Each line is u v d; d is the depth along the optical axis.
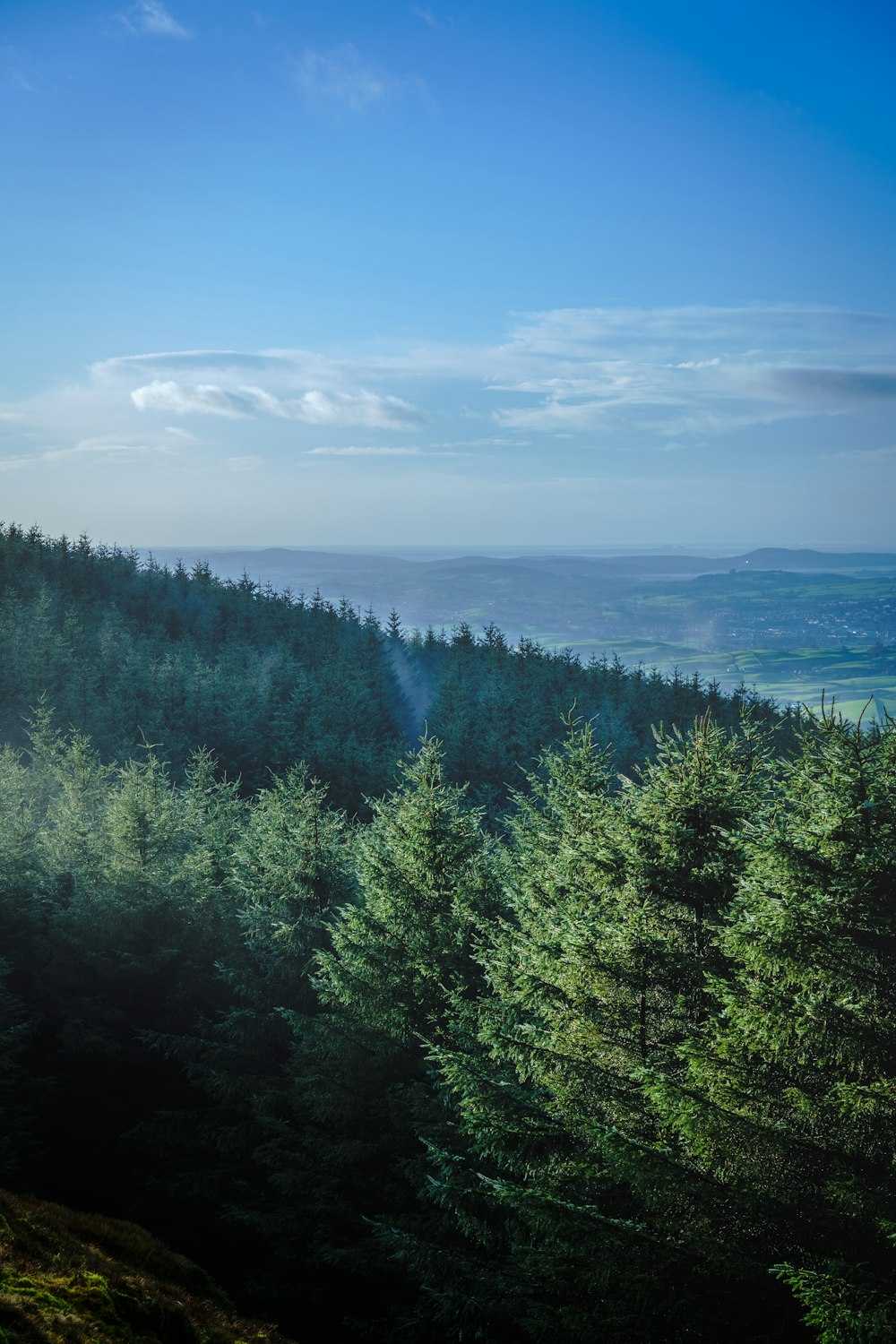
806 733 13.60
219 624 133.00
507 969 15.66
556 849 22.53
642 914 14.38
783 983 12.08
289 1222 17.95
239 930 28.77
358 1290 17.50
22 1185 22.58
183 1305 13.13
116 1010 29.47
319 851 25.16
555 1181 13.41
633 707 98.25
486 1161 16.20
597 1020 14.31
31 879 38.94
